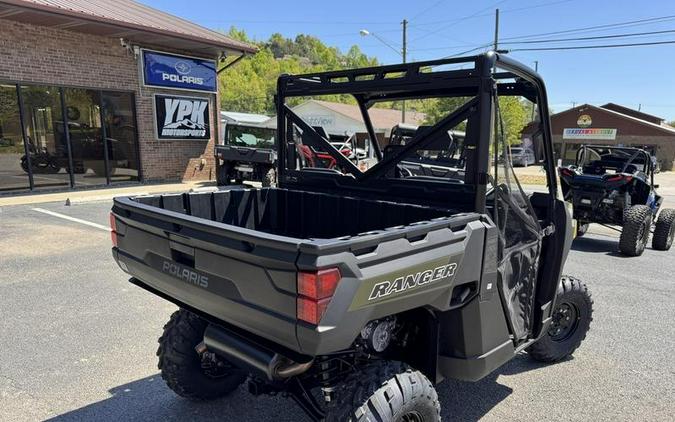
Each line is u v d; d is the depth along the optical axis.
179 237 2.10
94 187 12.21
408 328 2.53
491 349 2.53
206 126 14.55
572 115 38.69
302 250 1.65
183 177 14.23
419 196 2.77
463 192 2.50
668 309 4.89
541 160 2.99
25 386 3.15
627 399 3.17
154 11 14.22
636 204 7.79
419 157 3.13
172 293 2.32
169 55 13.20
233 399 3.09
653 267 6.68
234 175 14.05
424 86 2.59
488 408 3.03
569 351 3.62
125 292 4.93
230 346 2.19
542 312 2.99
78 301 4.66
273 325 1.79
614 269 6.52
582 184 7.76
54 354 3.59
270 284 1.77
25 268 5.66
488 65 2.28
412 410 2.10
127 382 3.24
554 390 3.26
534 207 3.12
